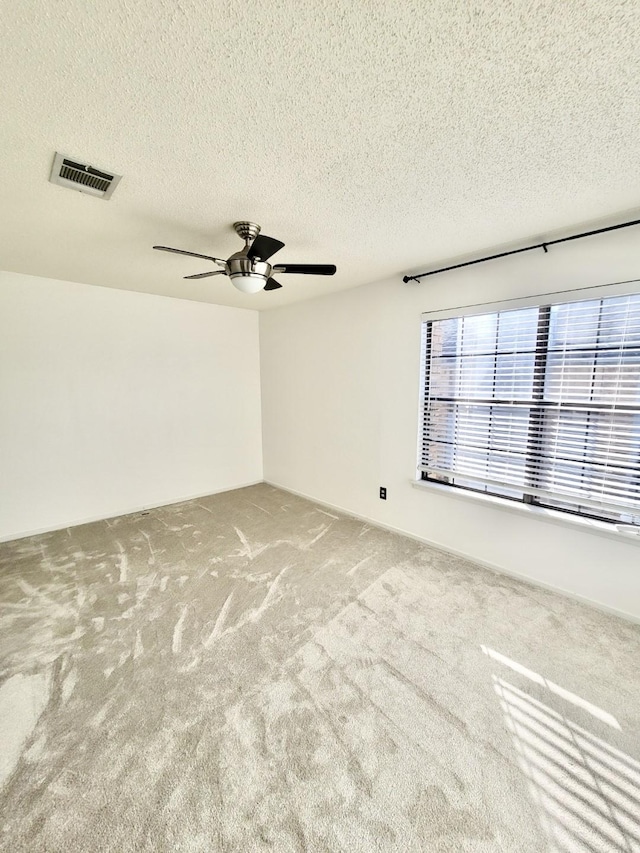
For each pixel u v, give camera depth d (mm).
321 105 1109
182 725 1468
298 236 2178
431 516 3055
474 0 800
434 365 2934
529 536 2479
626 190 1654
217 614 2158
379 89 1051
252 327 4707
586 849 1081
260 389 4875
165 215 1882
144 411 3916
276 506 4078
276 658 1815
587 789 1242
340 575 2594
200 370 4293
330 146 1321
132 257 2568
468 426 2766
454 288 2695
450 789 1240
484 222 1985
